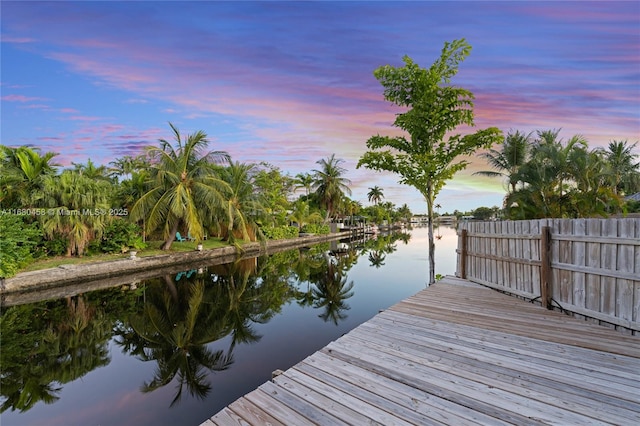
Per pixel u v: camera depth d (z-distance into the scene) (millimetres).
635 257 3508
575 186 13219
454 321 4266
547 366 2881
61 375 4383
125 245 14781
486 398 2402
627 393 2408
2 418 3324
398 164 8398
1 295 8820
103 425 3195
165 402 3621
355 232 49094
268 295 9336
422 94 8016
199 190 15930
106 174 20531
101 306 8078
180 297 9078
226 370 4438
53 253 12484
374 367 2967
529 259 5219
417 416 2215
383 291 9414
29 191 11945
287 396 2516
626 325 3605
